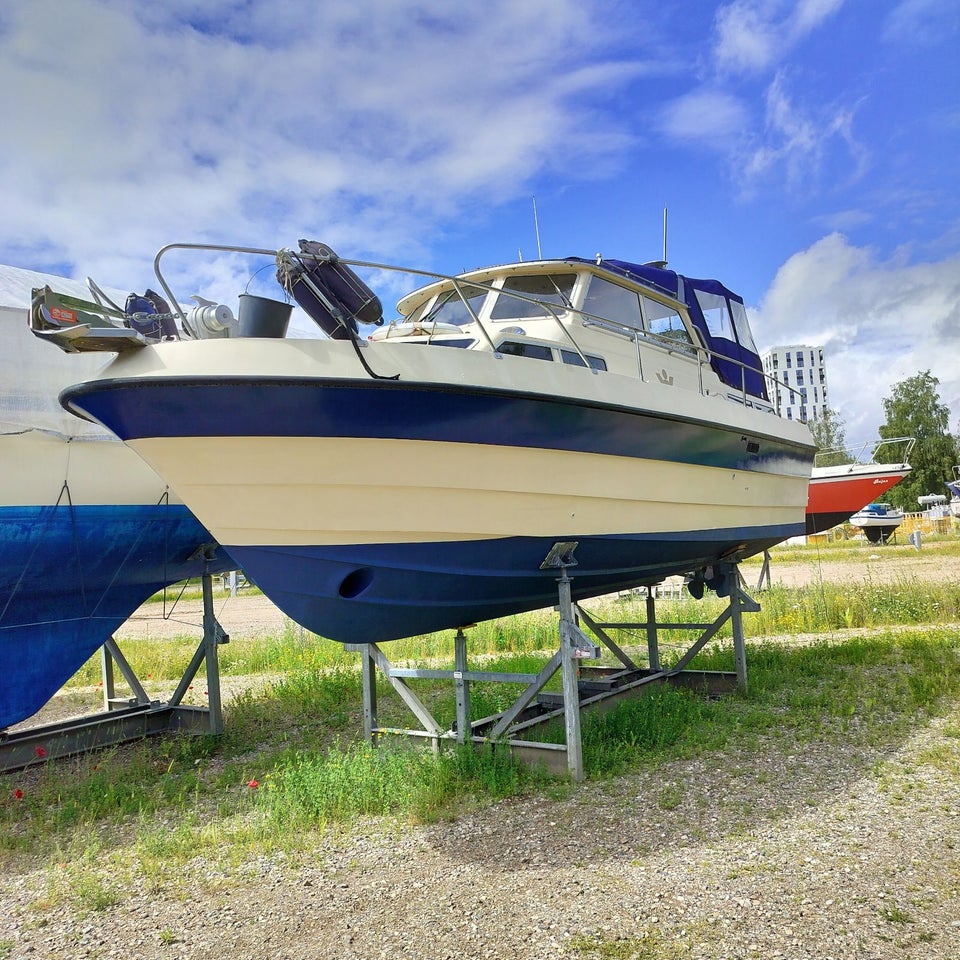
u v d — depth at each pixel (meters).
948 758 4.57
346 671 8.84
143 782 5.38
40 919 3.33
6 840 4.36
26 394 5.65
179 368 3.74
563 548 4.93
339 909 3.21
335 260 4.24
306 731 6.48
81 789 5.14
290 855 3.83
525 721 5.79
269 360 3.75
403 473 4.19
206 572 6.77
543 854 3.62
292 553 4.34
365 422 3.96
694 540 5.93
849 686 6.51
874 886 3.01
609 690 6.56
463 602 4.96
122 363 3.87
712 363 6.83
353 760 5.01
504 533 4.64
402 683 5.34
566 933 2.84
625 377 5.00
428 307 6.04
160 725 7.03
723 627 10.62
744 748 5.11
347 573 4.46
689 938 2.73
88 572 6.14
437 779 4.51
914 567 17.59
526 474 4.55
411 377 3.95
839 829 3.64
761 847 3.49
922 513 41.88
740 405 6.31
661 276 6.36
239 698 7.72
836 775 4.44
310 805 4.43
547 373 4.48
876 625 10.41
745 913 2.88
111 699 7.51
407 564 4.52
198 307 4.12
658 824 3.88
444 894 3.28
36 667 6.02
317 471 4.06
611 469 4.97
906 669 7.23
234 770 5.55
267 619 16.38
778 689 6.81
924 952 2.54
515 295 4.75
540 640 10.32
